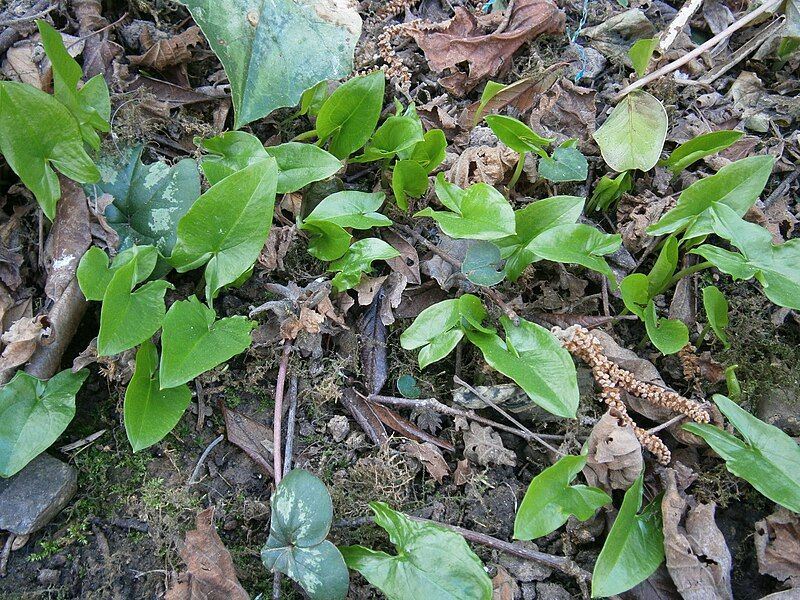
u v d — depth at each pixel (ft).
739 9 1.34
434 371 0.98
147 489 0.84
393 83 1.18
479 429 0.92
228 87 1.09
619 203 1.11
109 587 0.79
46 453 0.83
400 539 0.76
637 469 0.85
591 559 0.85
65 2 1.04
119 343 0.76
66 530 0.81
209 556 0.76
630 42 1.29
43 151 0.81
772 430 0.82
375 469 0.87
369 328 0.98
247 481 0.88
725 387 0.97
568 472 0.78
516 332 0.89
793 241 0.86
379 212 1.07
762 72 1.29
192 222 0.81
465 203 0.94
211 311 0.85
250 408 0.92
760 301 1.03
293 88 1.00
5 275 0.89
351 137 1.02
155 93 1.06
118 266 0.85
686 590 0.79
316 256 0.98
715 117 1.22
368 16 1.25
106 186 0.94
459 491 0.90
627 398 0.94
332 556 0.72
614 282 0.93
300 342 0.94
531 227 0.95
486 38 1.19
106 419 0.88
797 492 0.78
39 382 0.82
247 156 0.95
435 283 1.02
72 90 0.85
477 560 0.73
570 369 0.83
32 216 0.93
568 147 1.05
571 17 1.33
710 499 0.89
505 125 0.94
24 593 0.77
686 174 1.13
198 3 0.94
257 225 0.84
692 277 1.04
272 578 0.81
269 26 0.99
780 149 1.18
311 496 0.74
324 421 0.92
